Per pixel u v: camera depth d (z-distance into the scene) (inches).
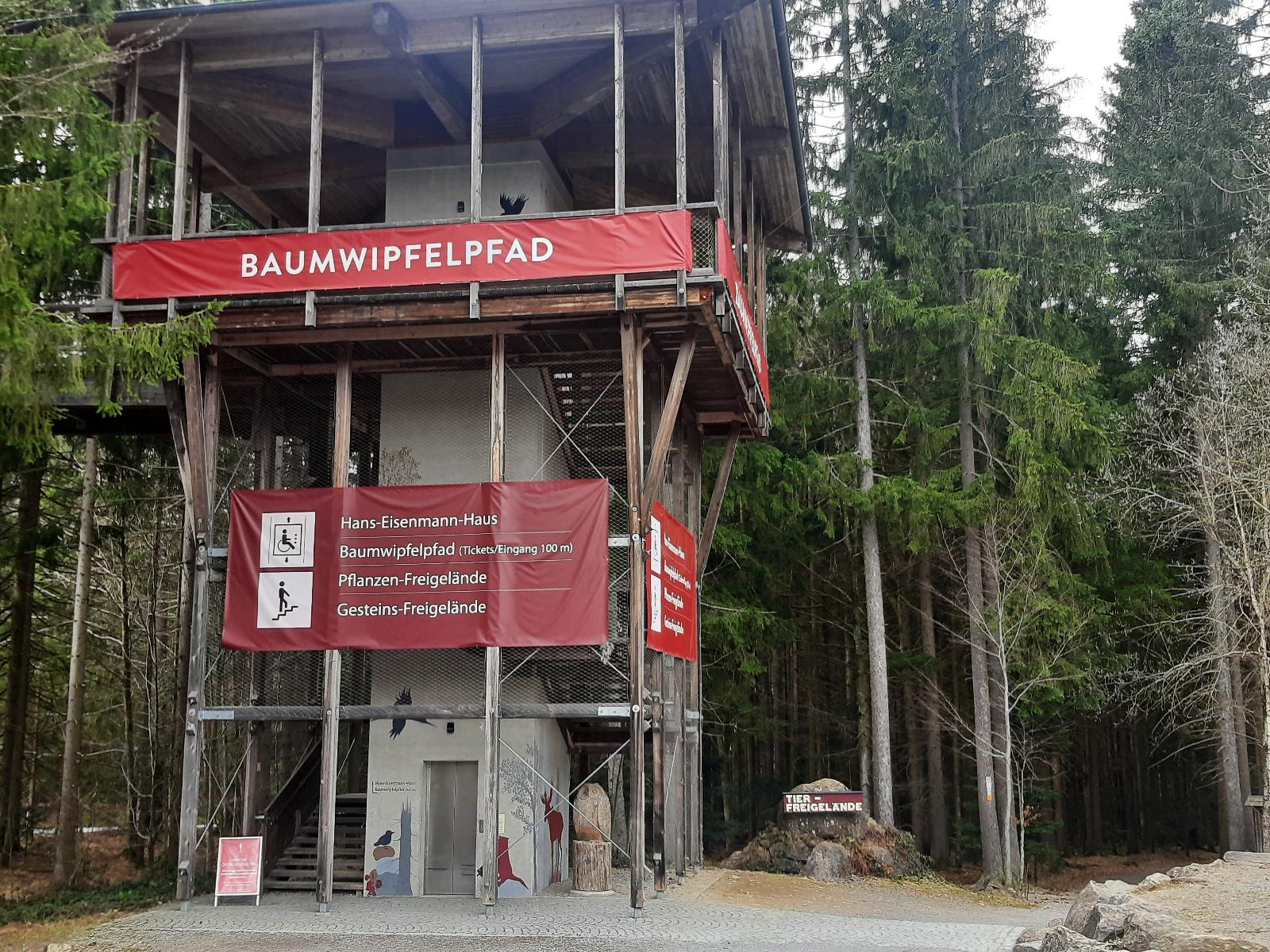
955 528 1125.7
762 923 615.5
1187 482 1013.2
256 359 745.6
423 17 674.2
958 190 1144.8
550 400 771.4
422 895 708.7
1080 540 1057.5
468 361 751.7
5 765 1009.5
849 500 1079.6
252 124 796.0
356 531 669.9
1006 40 1128.8
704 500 1130.7
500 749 690.2
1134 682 1119.0
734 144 793.6
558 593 644.7
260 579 673.6
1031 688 1050.7
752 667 1119.6
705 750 1353.3
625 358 642.2
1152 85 1322.6
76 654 921.5
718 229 639.1
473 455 757.9
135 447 951.0
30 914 670.5
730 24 669.9
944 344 1090.7
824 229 1150.3
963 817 1390.3
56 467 981.8
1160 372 1213.1
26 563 952.9
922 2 1149.7
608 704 644.1
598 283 639.8
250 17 669.3
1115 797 1595.7
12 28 581.9
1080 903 428.8
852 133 1174.3
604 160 821.2
